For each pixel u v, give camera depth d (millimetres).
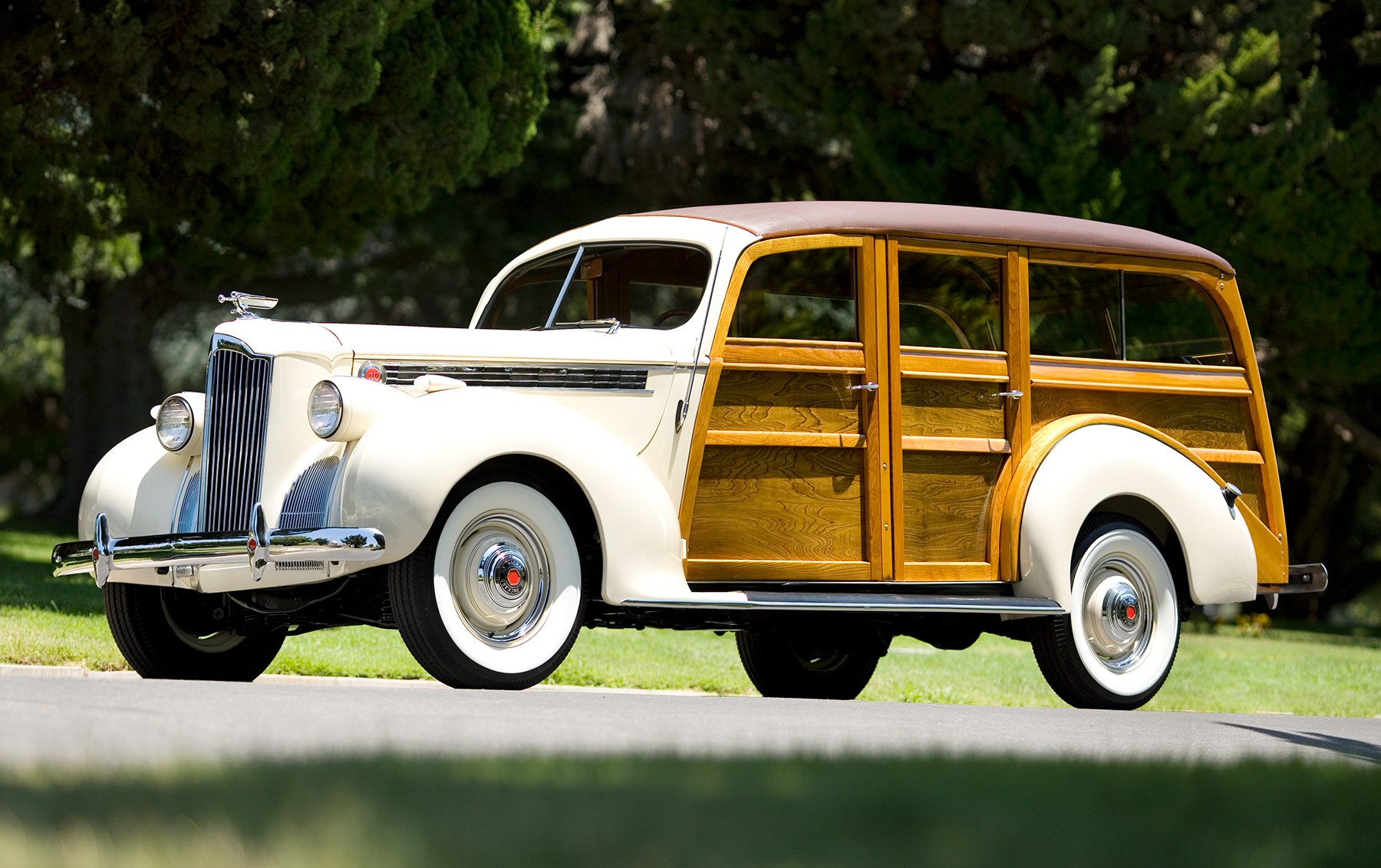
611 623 10656
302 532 8977
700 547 10383
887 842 3420
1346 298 27625
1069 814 3961
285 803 3576
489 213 38375
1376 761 7188
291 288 40406
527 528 9578
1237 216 27672
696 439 10312
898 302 11164
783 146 33125
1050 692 16375
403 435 9133
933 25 28188
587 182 38562
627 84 32312
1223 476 12602
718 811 3699
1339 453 40062
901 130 29078
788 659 13195
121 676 11727
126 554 9797
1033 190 28469
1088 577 11742
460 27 23938
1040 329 11859
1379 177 27375
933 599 10852
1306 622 37562
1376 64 27844
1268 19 27578
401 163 23594
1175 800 4336
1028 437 11625
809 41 29109
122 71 19844
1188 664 20391
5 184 21547
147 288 38938
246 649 11305
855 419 10938
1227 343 12766
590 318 11469
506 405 9578
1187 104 26953
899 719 8398
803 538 10703
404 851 3043
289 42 20391
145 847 3062
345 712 6895
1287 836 3812
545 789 3971
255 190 22297
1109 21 27047
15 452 67062
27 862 2941
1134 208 27812
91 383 39312
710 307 10523
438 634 9156
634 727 6879
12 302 46406
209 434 9945
